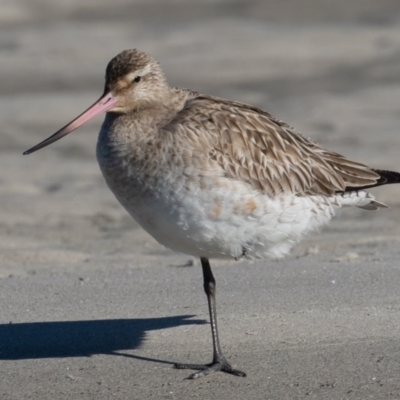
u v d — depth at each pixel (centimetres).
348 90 3019
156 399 994
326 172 1170
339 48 3538
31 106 2934
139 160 1084
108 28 4031
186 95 1172
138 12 4375
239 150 1106
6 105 2962
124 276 1446
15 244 1712
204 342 1155
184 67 3369
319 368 1048
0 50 3697
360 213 1877
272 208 1101
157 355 1120
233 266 1470
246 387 1014
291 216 1123
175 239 1095
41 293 1362
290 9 4291
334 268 1422
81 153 2480
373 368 1040
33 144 2578
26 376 1062
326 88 3066
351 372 1032
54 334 1195
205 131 1098
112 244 1716
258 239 1107
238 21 4072
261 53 3503
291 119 2667
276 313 1226
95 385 1034
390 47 3522
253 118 1152
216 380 1038
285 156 1141
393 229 1725
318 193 1162
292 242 1148
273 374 1041
